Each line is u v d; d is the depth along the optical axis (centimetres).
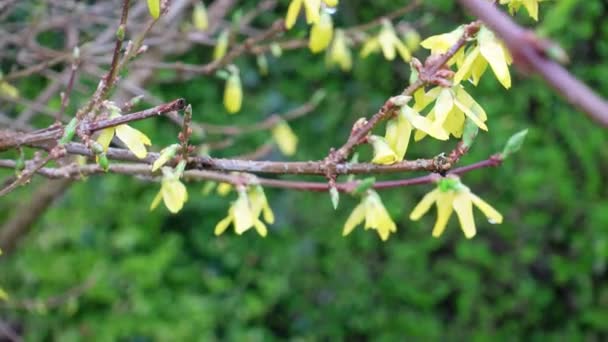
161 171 130
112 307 381
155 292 397
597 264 416
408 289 437
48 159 113
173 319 391
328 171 123
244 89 464
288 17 128
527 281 428
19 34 251
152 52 259
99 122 110
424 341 428
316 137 455
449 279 440
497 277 431
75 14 238
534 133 414
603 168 434
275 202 448
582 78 418
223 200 438
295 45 199
